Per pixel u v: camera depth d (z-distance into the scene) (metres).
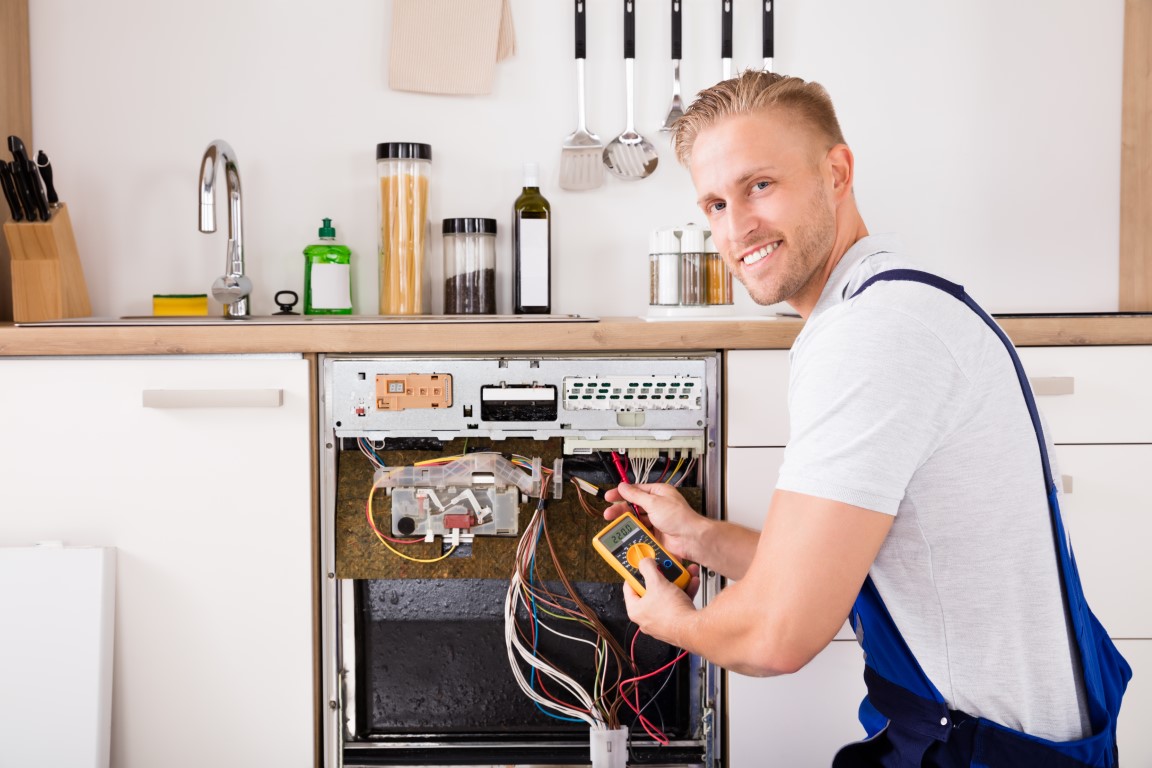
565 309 2.14
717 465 1.66
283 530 1.63
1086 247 2.15
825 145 1.17
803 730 1.66
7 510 1.62
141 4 2.08
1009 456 1.01
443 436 1.64
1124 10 2.11
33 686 1.60
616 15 2.11
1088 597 1.68
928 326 0.99
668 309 1.90
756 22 2.11
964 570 1.03
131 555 1.63
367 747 1.69
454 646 1.72
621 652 1.69
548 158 2.12
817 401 1.00
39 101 2.09
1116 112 2.13
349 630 1.69
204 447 1.63
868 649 1.17
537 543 1.65
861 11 2.11
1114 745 1.09
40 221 1.93
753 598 1.03
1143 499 1.68
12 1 2.02
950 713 1.07
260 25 2.09
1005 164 2.14
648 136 2.12
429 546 1.65
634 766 1.69
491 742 1.70
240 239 1.98
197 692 1.64
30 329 1.60
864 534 0.97
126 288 2.12
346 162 2.11
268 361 1.63
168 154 2.10
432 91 2.10
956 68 2.12
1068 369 1.67
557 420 1.64
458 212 2.12
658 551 1.44
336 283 2.04
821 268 1.18
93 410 1.62
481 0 2.09
